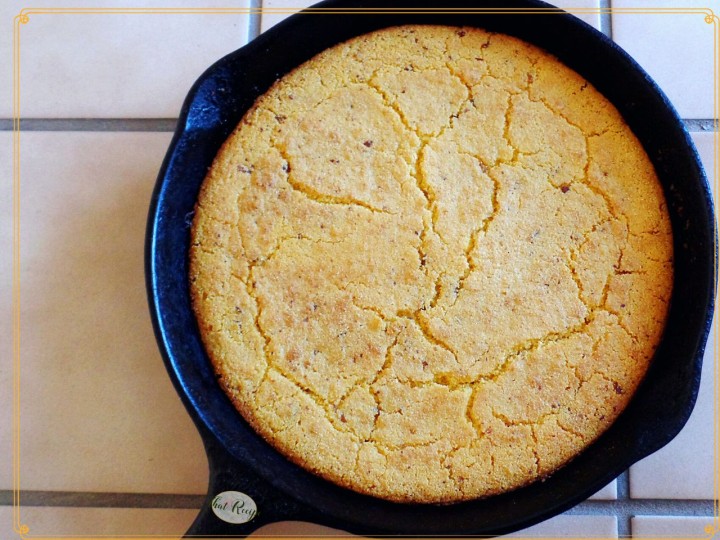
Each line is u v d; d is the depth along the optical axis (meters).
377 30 0.38
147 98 0.42
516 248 0.35
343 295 0.35
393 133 0.37
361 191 0.36
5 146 0.41
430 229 0.36
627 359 0.34
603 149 0.36
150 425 0.39
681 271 0.35
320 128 0.37
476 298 0.35
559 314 0.35
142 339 0.40
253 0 0.42
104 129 0.41
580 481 0.33
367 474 0.34
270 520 0.32
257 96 0.38
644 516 0.37
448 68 0.37
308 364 0.35
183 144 0.35
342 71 0.38
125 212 0.41
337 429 0.34
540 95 0.37
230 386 0.35
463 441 0.34
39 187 0.41
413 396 0.34
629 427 0.33
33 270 0.40
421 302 0.35
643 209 0.36
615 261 0.35
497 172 0.36
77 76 0.42
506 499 0.33
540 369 0.34
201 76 0.35
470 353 0.35
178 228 0.36
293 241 0.36
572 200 0.36
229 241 0.36
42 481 0.39
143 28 0.42
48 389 0.39
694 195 0.34
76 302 0.40
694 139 0.40
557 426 0.34
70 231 0.41
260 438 0.34
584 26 0.35
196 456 0.39
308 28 0.36
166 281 0.35
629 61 0.35
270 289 0.36
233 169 0.37
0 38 0.42
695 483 0.37
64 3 0.42
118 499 0.39
